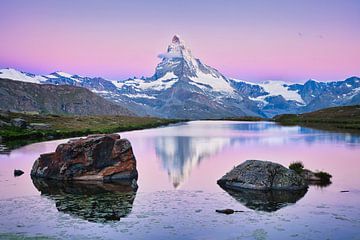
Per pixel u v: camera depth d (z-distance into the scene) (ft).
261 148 393.09
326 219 157.07
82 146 236.63
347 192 198.08
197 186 215.92
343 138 492.54
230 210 166.81
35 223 153.89
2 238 138.92
